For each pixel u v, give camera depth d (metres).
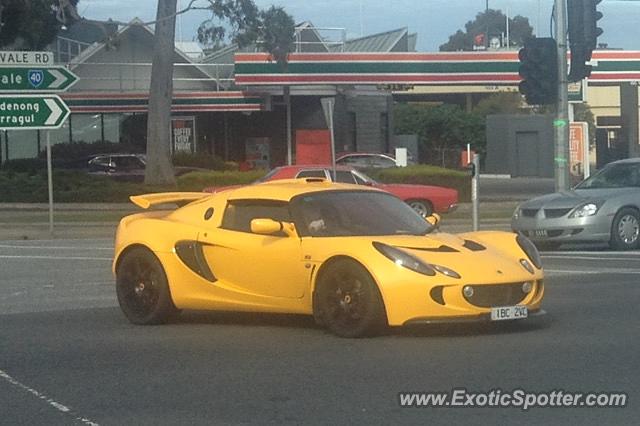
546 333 10.91
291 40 41.44
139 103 53.12
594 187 20.78
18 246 23.72
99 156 49.09
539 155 62.88
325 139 48.22
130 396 8.58
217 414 7.97
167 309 11.80
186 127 54.50
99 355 10.26
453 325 11.32
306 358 9.84
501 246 11.14
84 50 57.59
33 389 8.90
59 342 10.97
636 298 13.37
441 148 71.94
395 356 9.82
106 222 31.50
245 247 11.24
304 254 10.83
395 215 11.47
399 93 68.12
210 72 58.12
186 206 12.12
